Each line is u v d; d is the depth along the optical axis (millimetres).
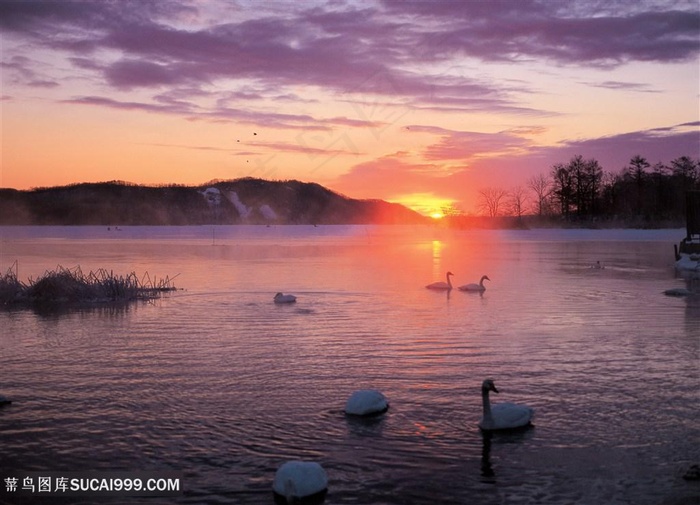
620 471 8852
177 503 8039
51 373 13406
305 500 8047
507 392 12133
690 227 41344
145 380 12898
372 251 56188
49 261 42094
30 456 9383
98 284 24234
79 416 10875
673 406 11336
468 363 14258
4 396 11656
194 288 27484
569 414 10961
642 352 15227
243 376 13203
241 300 23875
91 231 117625
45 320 19531
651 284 29531
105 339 16703
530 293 26250
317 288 27641
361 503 8031
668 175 113688
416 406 11383
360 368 13812
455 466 9016
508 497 8172
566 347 15781
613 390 12227
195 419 10734
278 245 66438
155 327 18391
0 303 23031
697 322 19188
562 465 9039
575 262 42906
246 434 10117
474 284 26859
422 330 17953
